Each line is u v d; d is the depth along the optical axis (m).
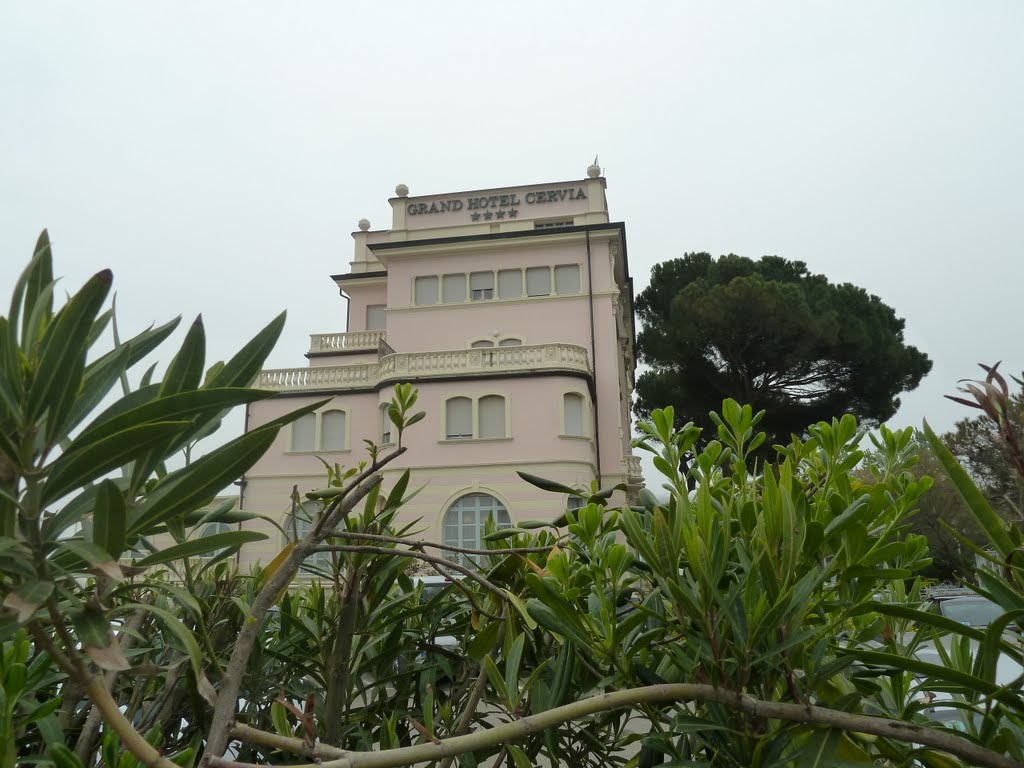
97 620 0.77
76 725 1.55
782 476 1.17
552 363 24.70
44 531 0.85
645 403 38.81
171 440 0.91
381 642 1.87
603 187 30.55
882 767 1.19
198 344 0.91
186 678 1.53
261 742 0.86
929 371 36.62
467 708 1.50
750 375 36.75
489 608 1.78
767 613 1.05
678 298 36.28
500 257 29.36
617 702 1.04
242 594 2.13
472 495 23.81
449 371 24.97
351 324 32.72
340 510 1.09
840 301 36.44
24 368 0.76
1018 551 1.00
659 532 1.16
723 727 1.08
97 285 0.75
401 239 31.19
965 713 1.20
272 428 0.85
